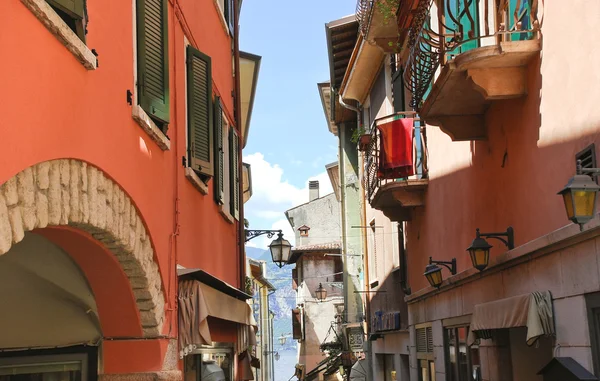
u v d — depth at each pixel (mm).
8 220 4121
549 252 7227
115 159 6285
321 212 40125
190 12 10375
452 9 10406
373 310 21953
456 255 11477
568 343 6801
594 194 5434
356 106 23109
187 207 9445
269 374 48531
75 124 5301
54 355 7215
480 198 9992
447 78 8289
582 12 6344
